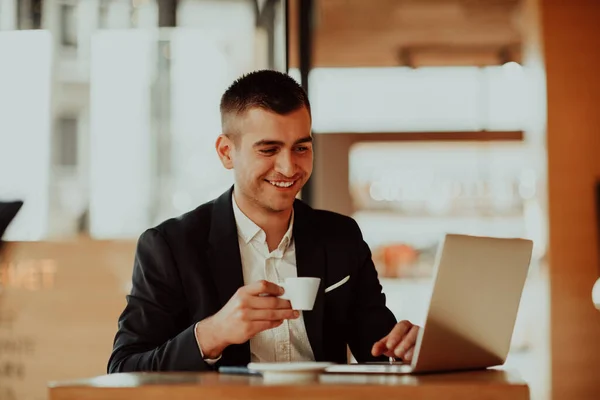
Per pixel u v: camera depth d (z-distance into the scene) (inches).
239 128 89.0
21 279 156.7
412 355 80.0
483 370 79.7
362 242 98.9
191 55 185.5
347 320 96.2
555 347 205.5
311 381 66.7
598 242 206.8
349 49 254.4
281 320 74.4
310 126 89.9
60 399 63.6
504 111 269.0
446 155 273.1
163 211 184.1
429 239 271.6
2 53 181.2
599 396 204.1
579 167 208.7
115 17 183.5
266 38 186.9
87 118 182.4
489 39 247.4
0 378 155.7
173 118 184.7
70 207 180.7
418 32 241.9
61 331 155.7
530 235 238.2
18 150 180.1
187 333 78.0
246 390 63.2
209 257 90.9
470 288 73.5
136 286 90.4
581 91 209.5
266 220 92.8
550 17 210.7
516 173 269.4
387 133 273.3
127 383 65.6
